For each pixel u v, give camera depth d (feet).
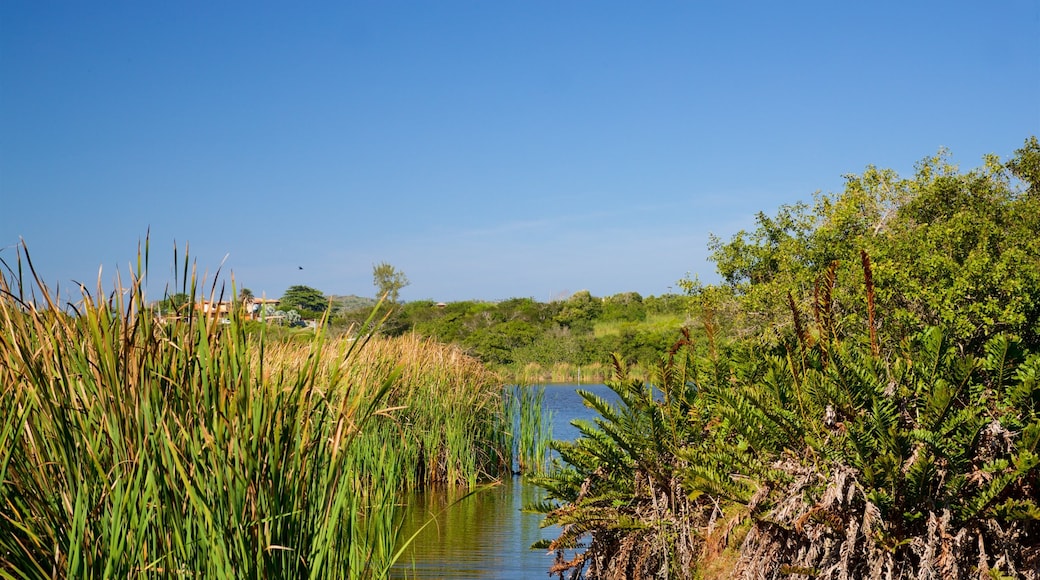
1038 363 14.85
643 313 172.76
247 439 10.94
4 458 10.19
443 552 25.66
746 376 19.77
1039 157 43.70
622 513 17.80
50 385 10.57
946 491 14.08
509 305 183.62
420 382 41.42
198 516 10.46
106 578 9.86
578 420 18.84
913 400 15.96
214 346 11.43
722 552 16.53
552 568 18.48
